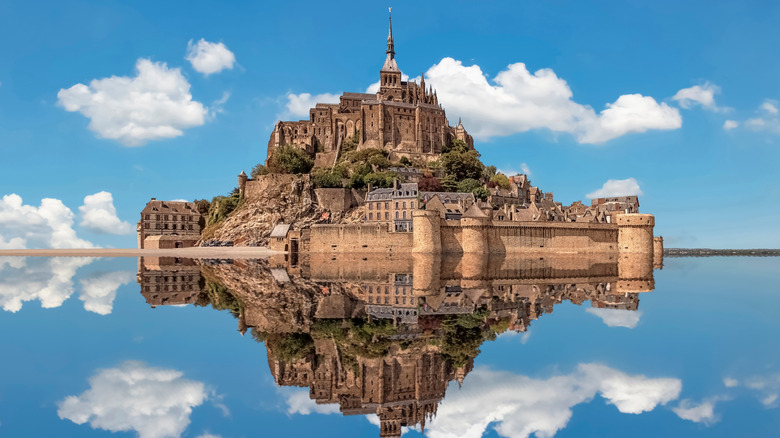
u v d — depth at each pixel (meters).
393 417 31.00
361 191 183.00
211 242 186.50
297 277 93.75
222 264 120.38
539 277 97.75
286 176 193.88
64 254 161.00
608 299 66.88
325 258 138.38
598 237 150.75
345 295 70.44
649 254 151.12
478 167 198.25
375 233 140.38
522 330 48.38
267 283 82.81
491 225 139.38
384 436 28.52
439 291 75.44
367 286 81.00
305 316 54.69
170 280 83.69
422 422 30.66
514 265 124.06
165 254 157.88
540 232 145.62
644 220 150.25
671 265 136.00
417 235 135.75
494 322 52.00
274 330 47.97
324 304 62.50
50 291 68.56
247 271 103.38
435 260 130.88
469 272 107.19
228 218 195.00
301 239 147.12
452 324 51.09
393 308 60.06
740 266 133.00
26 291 68.31
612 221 167.75
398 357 40.56
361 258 137.88
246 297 66.62
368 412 31.27
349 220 167.12
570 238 148.12
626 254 151.25
